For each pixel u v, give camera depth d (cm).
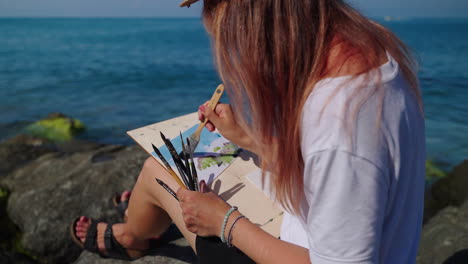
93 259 229
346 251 82
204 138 179
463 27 5144
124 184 326
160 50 2233
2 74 1345
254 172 163
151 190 166
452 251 227
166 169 157
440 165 495
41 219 290
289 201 109
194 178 144
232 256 126
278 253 105
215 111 148
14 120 752
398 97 83
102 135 666
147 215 181
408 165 86
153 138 176
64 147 587
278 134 92
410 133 84
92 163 366
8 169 403
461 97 833
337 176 79
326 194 82
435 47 2172
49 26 6331
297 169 91
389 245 94
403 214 95
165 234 239
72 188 319
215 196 124
